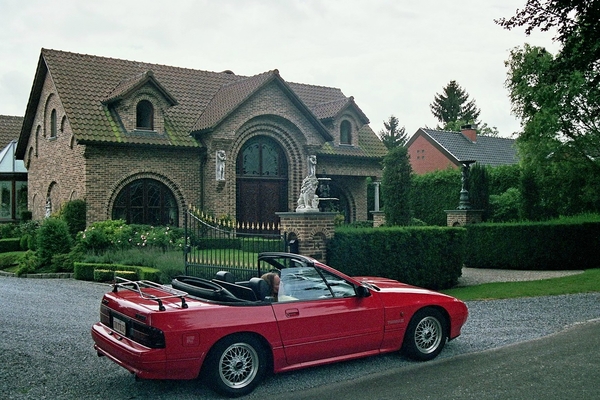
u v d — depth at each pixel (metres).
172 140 22.50
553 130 23.23
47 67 23.09
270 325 6.55
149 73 22.00
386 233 13.40
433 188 33.06
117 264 16.52
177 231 19.94
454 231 15.03
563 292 13.38
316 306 6.94
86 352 8.10
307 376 6.99
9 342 8.66
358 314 7.16
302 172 25.03
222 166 22.66
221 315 6.30
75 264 16.91
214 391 6.33
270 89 23.84
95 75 23.73
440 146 42.09
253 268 11.59
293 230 12.23
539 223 19.77
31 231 22.95
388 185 19.83
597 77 17.52
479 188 23.73
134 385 6.67
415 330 7.56
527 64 23.55
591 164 24.03
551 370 6.95
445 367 7.23
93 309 11.60
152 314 5.98
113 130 21.30
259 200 24.36
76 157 21.52
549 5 15.91
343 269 12.53
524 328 9.55
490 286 14.84
